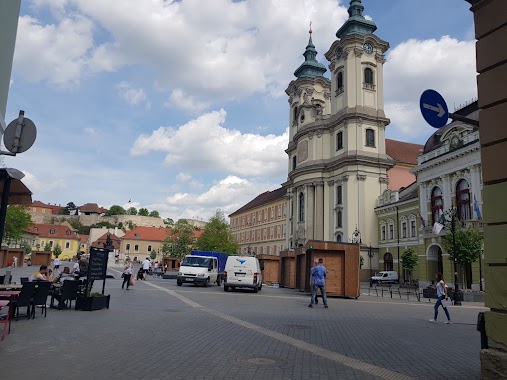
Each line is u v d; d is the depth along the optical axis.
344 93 57.38
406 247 48.28
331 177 58.34
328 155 60.03
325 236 58.06
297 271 32.25
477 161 35.22
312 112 65.06
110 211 171.38
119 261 88.12
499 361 5.63
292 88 72.50
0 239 8.85
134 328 10.77
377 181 55.16
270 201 88.88
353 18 58.25
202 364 7.31
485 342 6.03
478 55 6.57
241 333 10.63
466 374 7.18
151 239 118.62
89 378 6.24
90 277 14.20
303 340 9.98
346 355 8.48
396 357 8.45
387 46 58.41
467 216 36.72
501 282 5.86
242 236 103.44
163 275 42.22
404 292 34.44
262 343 9.41
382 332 11.79
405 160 63.94
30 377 6.15
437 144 42.16
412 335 11.46
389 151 64.94
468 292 27.00
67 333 9.76
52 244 114.38
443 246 38.59
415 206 47.12
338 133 58.38
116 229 128.38
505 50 6.20
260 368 7.17
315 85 69.88
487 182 6.27
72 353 7.77
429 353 8.97
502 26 6.32
